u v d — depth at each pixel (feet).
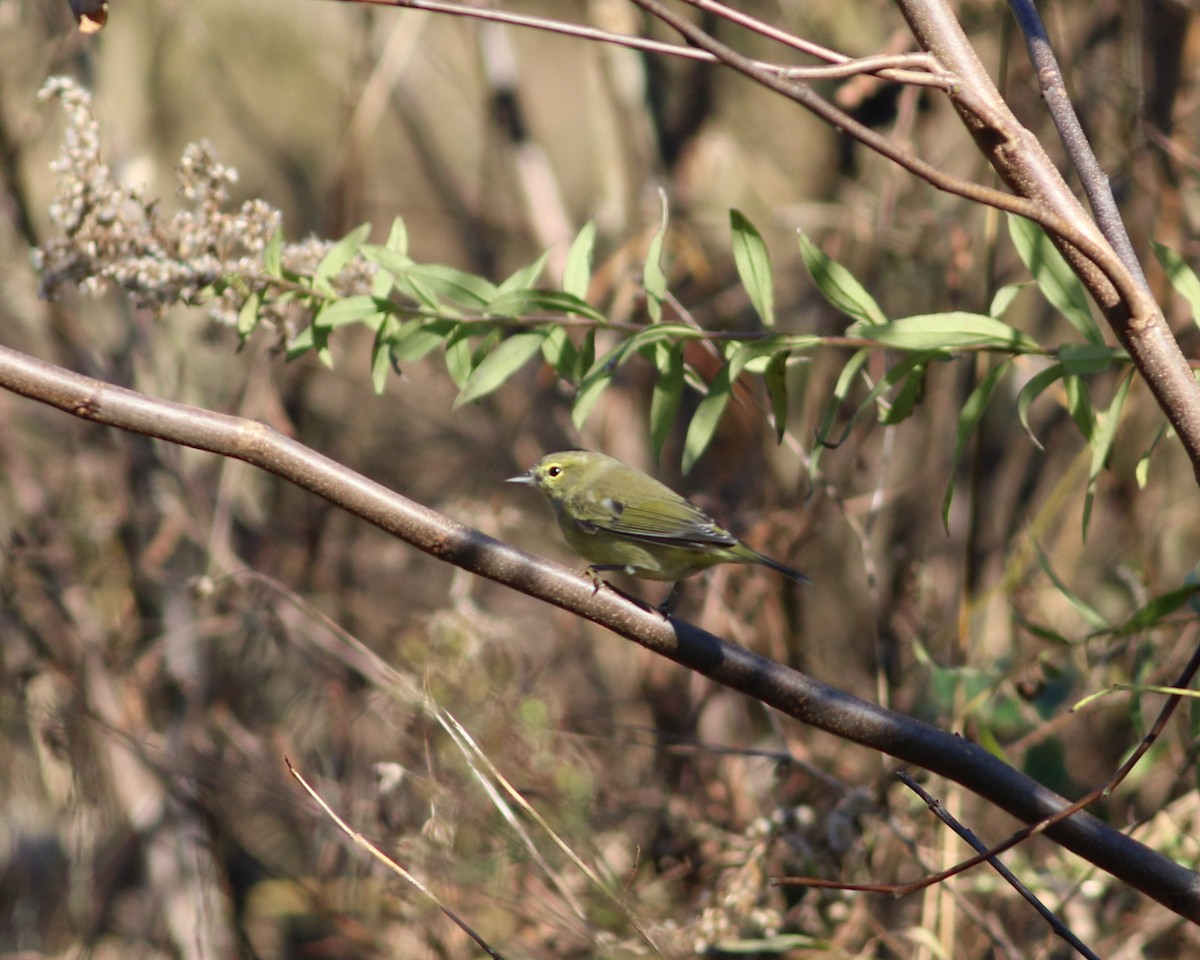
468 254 55.36
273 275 22.97
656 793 32.58
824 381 39.24
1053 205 16.52
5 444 40.55
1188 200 37.22
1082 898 30.32
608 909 27.35
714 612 35.68
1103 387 38.70
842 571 39.29
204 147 22.70
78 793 37.04
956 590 35.37
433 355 49.49
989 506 38.88
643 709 37.29
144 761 34.47
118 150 43.42
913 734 16.52
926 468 40.32
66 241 22.18
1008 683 29.37
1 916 37.91
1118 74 37.06
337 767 34.06
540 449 46.57
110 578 39.09
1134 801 29.73
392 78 42.93
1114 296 16.26
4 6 44.86
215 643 39.22
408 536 16.62
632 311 38.91
